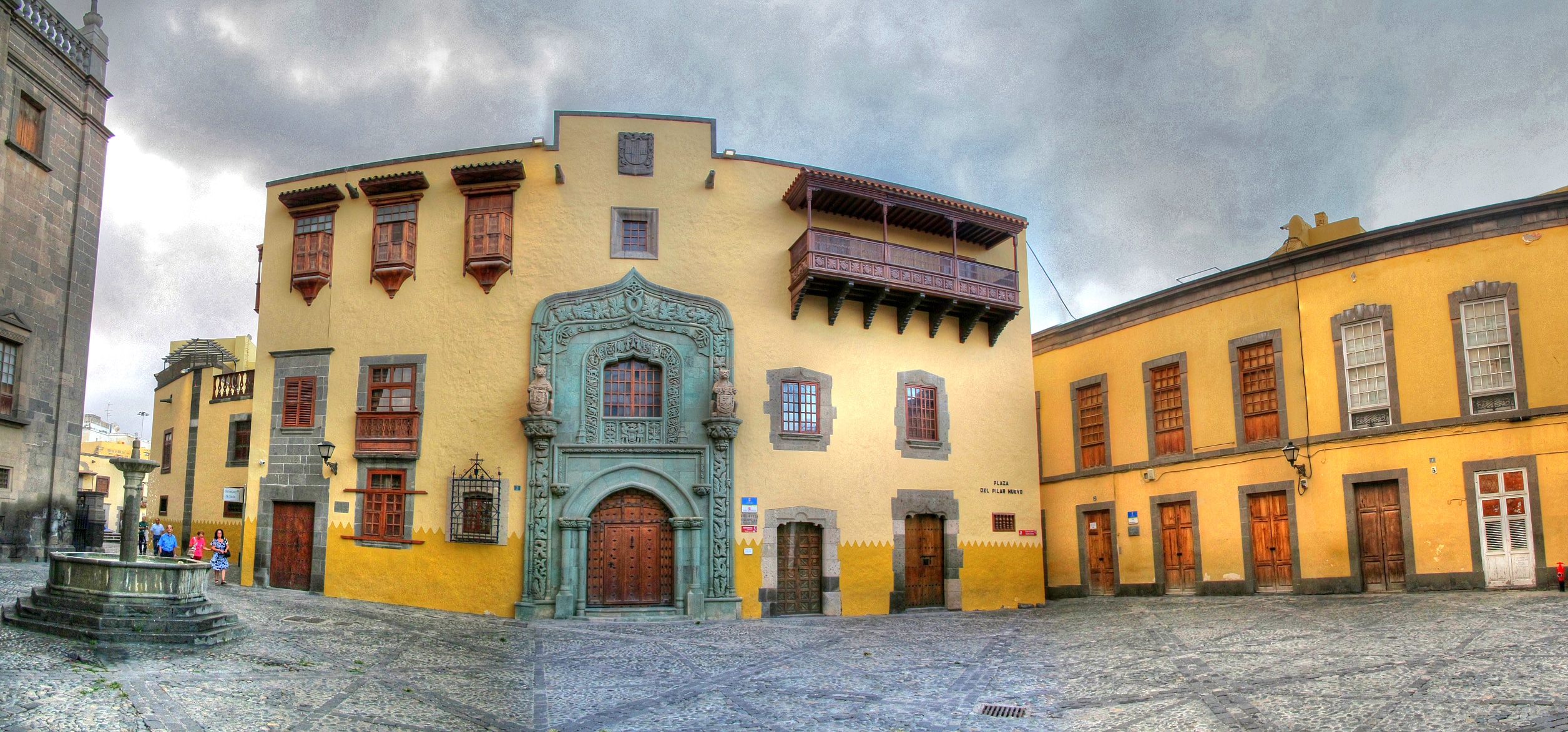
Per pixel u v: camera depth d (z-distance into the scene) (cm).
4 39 2175
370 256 2355
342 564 2230
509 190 2323
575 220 2331
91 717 986
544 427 2170
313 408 2319
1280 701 1127
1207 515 2428
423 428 2256
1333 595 2130
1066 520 2866
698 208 2373
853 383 2398
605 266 2316
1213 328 2466
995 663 1523
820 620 2153
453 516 2194
